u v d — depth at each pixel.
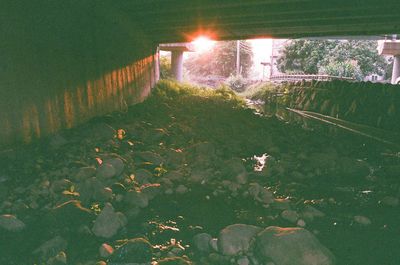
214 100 25.91
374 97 17.66
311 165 8.91
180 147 10.33
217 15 17.02
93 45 12.59
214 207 6.12
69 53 10.70
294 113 24.69
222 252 4.46
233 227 4.73
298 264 4.05
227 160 8.71
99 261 4.15
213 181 7.44
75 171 7.02
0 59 7.59
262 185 7.46
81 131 10.45
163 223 5.45
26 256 4.39
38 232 5.00
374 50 47.69
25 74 8.46
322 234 5.20
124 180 6.88
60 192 6.22
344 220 5.73
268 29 20.78
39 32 9.08
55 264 4.15
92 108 12.42
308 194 6.97
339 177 8.16
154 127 12.95
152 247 4.48
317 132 14.57
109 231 4.95
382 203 6.52
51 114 9.59
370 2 14.49
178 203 6.26
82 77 11.61
